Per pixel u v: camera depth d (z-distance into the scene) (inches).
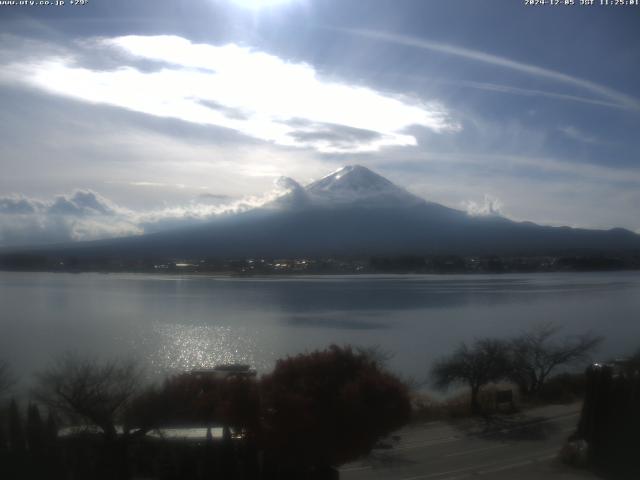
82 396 577.6
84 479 490.0
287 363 495.8
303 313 2293.3
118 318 2129.7
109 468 496.1
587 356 1088.8
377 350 1205.7
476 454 605.3
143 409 522.3
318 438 466.6
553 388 892.0
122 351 1405.0
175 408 523.8
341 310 2406.5
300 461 470.9
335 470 478.3
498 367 888.9
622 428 563.2
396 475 542.3
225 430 478.9
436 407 796.0
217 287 3715.6
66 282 4099.4
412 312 2329.0
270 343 1567.4
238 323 1995.6
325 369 489.7
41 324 1987.0
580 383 915.4
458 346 1376.7
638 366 610.9
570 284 3823.8
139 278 4658.0
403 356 1318.9
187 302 2728.8
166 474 481.1
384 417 477.4
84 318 2130.9
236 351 1421.0
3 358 1231.5
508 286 3698.3
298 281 4367.6
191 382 544.1
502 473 549.3
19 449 490.6
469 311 2352.4
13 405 512.4
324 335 1715.1
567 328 1830.7
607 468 559.2
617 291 3238.2
